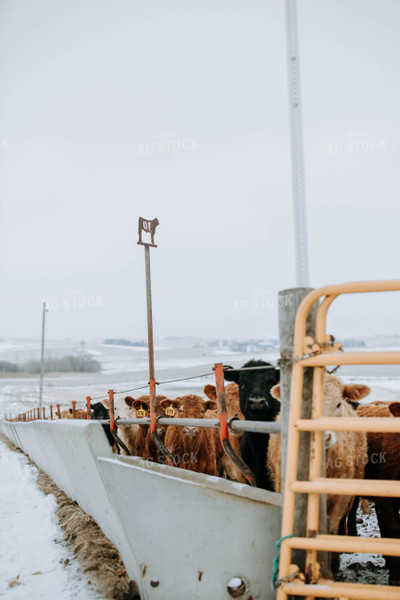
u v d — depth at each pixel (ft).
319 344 9.20
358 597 8.23
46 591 11.34
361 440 15.37
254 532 9.96
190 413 22.52
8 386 284.41
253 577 9.89
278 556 9.05
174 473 12.30
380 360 8.69
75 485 16.79
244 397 18.78
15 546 15.34
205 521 10.09
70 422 13.94
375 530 20.15
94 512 14.73
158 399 27.30
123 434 29.09
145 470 10.33
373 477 16.56
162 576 10.13
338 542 8.52
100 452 11.60
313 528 8.82
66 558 13.39
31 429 30.78
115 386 150.71
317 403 9.17
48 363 484.74
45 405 122.72
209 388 22.11
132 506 10.27
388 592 8.14
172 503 10.19
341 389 13.91
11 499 23.24
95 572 11.87
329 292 9.01
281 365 9.78
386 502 14.23
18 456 43.93
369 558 16.11
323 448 9.72
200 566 10.03
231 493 10.12
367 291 8.87
